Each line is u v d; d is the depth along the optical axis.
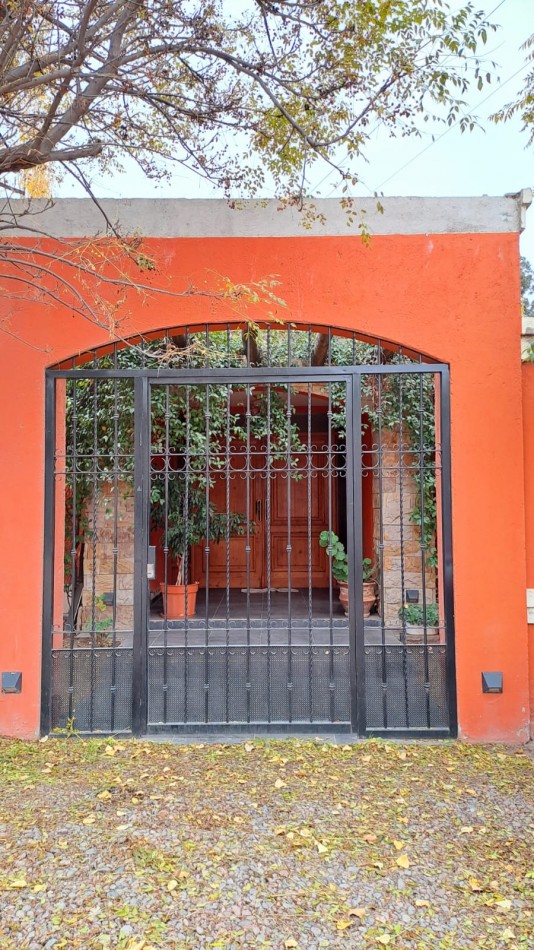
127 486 6.57
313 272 3.89
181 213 3.91
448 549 3.87
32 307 3.90
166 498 3.96
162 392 6.47
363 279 3.89
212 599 8.04
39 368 3.89
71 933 2.04
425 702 3.87
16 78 2.94
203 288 3.87
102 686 3.94
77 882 2.30
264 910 2.16
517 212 3.89
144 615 3.90
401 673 3.90
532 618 3.85
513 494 3.84
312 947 1.99
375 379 6.56
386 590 6.55
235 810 2.87
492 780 3.23
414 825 2.75
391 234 3.90
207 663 3.90
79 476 6.32
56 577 4.16
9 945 1.98
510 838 2.65
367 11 2.94
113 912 2.14
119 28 3.05
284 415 7.61
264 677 4.64
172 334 4.03
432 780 3.22
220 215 3.91
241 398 7.50
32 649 3.83
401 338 3.88
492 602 3.81
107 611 6.56
